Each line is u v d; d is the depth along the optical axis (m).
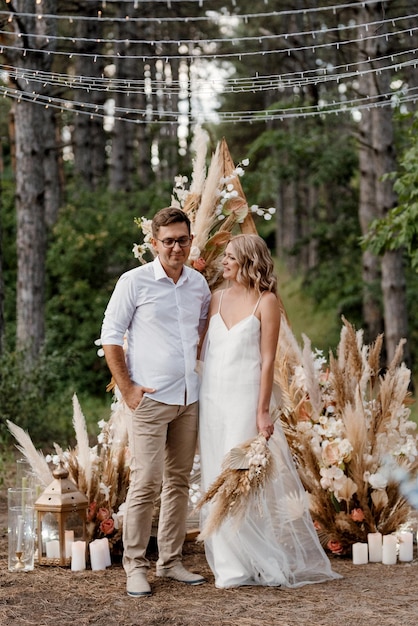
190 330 4.60
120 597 4.38
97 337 14.95
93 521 5.20
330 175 16.44
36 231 11.59
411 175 8.34
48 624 3.97
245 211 5.47
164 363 4.48
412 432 8.88
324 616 4.05
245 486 4.31
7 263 16.17
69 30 18.97
